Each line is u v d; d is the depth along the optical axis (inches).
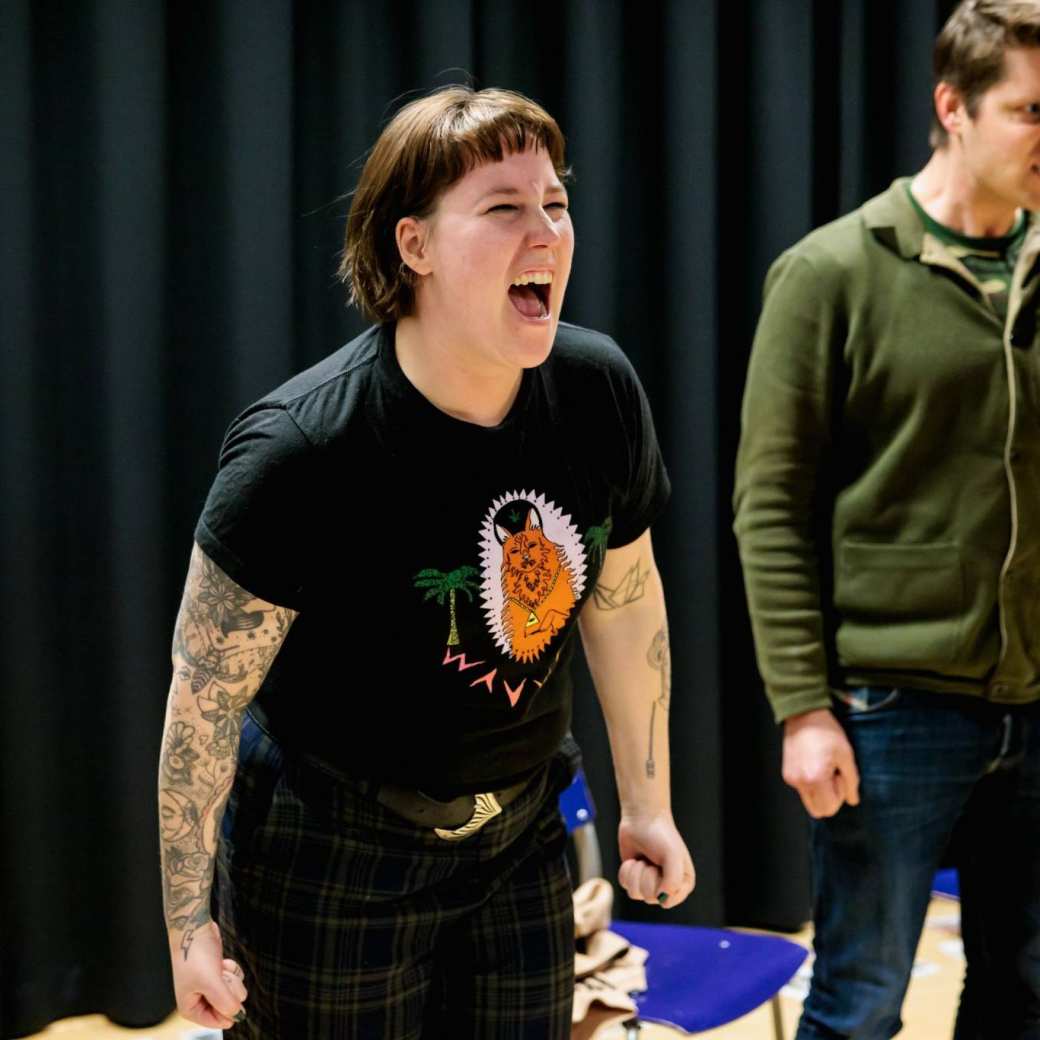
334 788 56.4
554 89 130.8
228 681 53.2
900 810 77.1
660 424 136.1
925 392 75.0
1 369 113.6
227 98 117.0
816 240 79.1
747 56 134.3
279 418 51.2
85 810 121.5
